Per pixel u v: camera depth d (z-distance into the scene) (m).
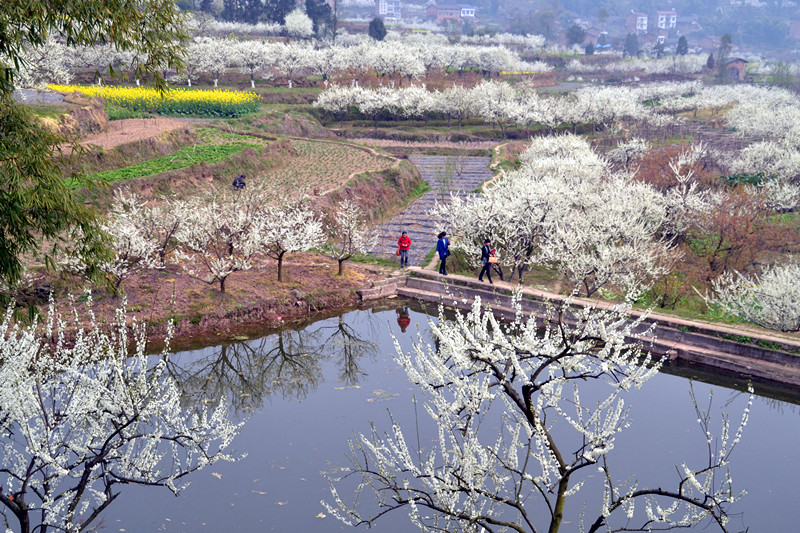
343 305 28.45
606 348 8.38
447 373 8.73
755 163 53.69
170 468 14.95
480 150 68.56
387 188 45.84
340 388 20.33
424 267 31.52
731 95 126.81
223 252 28.31
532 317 9.05
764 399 19.94
